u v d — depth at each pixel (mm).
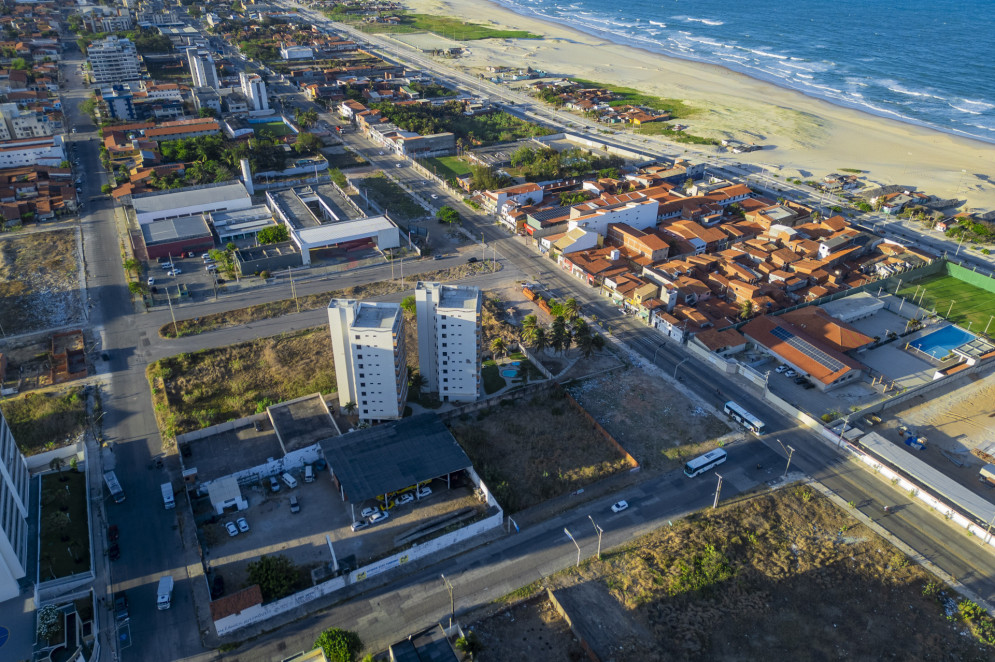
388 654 105312
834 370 172875
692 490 139750
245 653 105375
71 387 166375
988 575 122375
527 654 106500
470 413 161000
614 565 122250
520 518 132250
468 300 153625
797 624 112500
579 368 179000
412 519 130250
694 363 182500
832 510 135625
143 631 108188
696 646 108000
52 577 115188
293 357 179750
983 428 160000
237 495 130375
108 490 135000
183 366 174875
